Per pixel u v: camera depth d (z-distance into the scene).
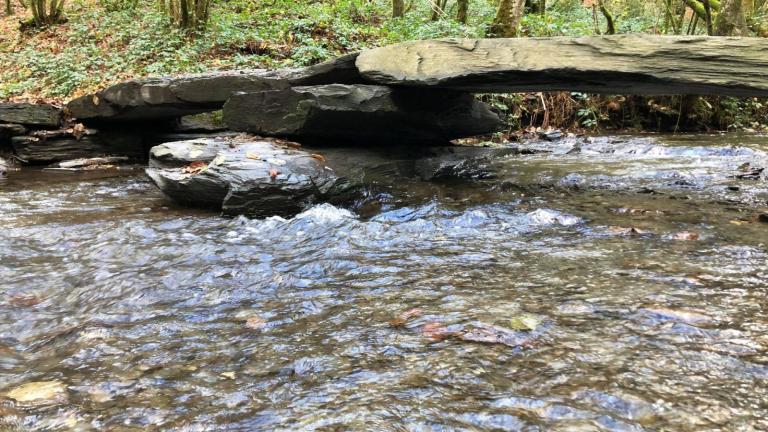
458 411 1.54
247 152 4.59
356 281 2.72
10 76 10.71
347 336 2.07
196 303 2.50
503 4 11.30
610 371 1.74
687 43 3.82
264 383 1.75
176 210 4.47
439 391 1.66
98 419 1.57
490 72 4.34
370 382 1.73
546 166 6.29
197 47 10.54
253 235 3.68
